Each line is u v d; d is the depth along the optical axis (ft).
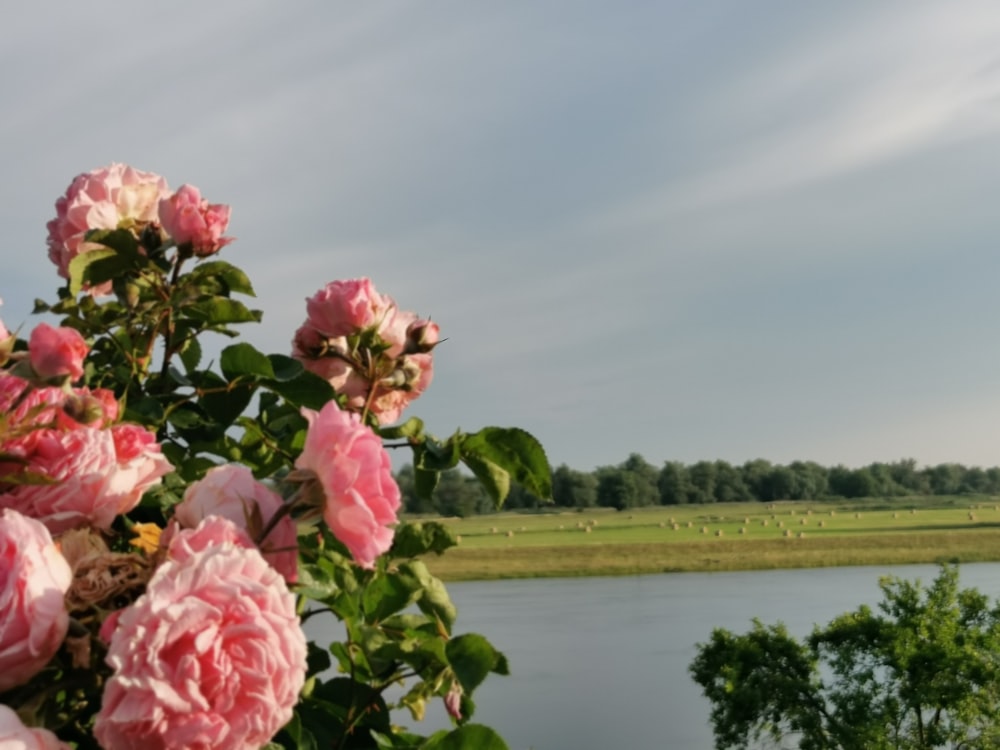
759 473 521.24
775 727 91.45
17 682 3.29
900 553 269.44
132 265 6.35
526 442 6.66
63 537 3.83
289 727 4.45
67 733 3.77
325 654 5.51
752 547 283.18
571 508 458.91
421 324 7.02
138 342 6.56
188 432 6.42
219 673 3.15
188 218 6.23
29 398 4.20
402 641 5.44
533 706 111.14
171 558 3.62
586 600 205.98
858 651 89.61
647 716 106.52
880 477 537.24
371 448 4.10
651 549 287.07
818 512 421.18
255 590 3.35
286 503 4.04
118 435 4.25
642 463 504.43
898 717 86.69
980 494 542.98
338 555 5.46
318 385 6.45
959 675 84.33
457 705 5.50
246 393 6.42
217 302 6.57
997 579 209.15
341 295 6.66
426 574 5.92
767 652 92.02
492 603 205.57
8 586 3.25
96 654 3.49
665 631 159.12
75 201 6.61
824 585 216.95
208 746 3.09
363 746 5.35
